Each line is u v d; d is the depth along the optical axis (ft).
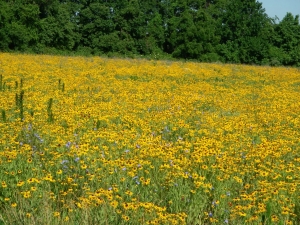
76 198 20.15
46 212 17.52
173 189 21.15
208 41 209.15
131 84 61.52
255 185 23.16
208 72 91.40
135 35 201.77
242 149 29.17
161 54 204.44
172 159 24.44
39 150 27.12
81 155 24.58
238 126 36.22
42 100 43.57
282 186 21.95
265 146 28.55
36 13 168.45
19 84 56.34
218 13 238.07
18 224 17.25
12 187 20.07
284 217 19.20
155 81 69.72
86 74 73.15
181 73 85.40
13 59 94.07
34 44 170.71
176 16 230.89
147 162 23.39
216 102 50.47
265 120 40.55
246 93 62.95
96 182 21.62
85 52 183.11
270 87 71.51
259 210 18.92
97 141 29.14
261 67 120.57
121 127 34.47
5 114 35.22
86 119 36.19
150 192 20.95
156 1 225.35
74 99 46.70
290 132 35.63
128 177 22.06
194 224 18.57
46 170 23.17
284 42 217.77
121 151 27.22
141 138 29.55
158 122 37.09
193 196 20.47
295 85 81.51
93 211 18.57
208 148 27.73
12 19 161.99
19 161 23.35
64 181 21.08
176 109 43.32
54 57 109.70
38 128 32.01
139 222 17.89
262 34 211.41
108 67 88.48
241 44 209.15
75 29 195.00
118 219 18.13
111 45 190.80
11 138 27.12
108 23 194.70
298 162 27.45
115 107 42.45
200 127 36.70
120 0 198.70
